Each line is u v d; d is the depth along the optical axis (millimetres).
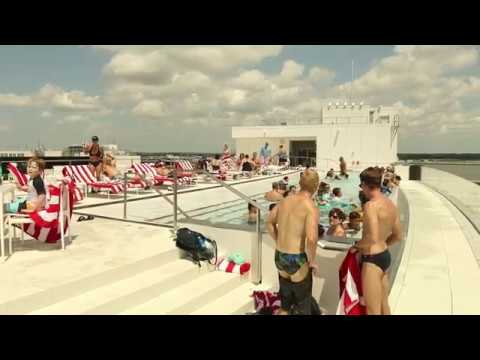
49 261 4848
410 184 21062
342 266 3990
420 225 9125
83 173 11758
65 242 5855
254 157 23812
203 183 16094
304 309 4059
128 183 11984
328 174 22703
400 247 6074
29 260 4883
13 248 5488
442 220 9820
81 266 4645
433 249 6918
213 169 19562
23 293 3730
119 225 7266
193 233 5598
